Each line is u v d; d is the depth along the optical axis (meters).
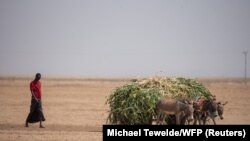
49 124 67.06
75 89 161.00
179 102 50.25
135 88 52.69
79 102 107.62
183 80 55.56
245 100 114.00
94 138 52.69
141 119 51.56
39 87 62.44
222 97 122.31
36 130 59.59
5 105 96.94
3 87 166.25
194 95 54.25
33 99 62.06
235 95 130.00
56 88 164.75
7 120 71.25
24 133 56.38
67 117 77.31
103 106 97.94
